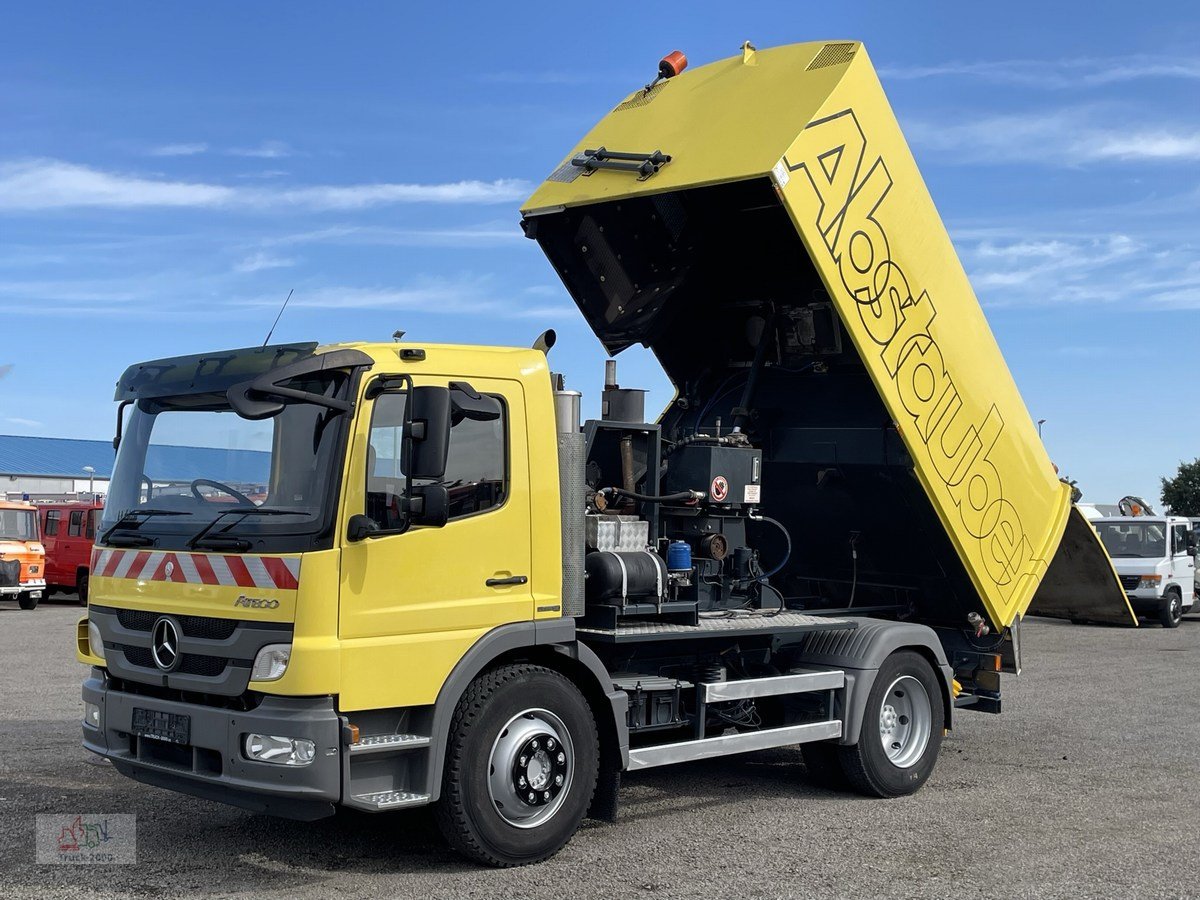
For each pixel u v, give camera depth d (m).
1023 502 9.33
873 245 7.73
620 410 7.55
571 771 6.26
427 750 5.70
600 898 5.50
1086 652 17.06
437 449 5.52
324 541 5.48
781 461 8.81
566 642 6.33
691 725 7.25
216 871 5.86
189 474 6.08
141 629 6.06
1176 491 55.56
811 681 7.64
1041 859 6.27
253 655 5.48
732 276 8.85
